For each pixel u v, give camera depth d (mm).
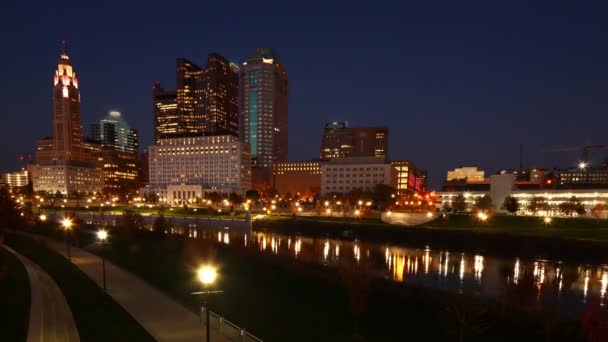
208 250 74625
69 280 47969
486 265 80500
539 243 90438
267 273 59188
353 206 181875
